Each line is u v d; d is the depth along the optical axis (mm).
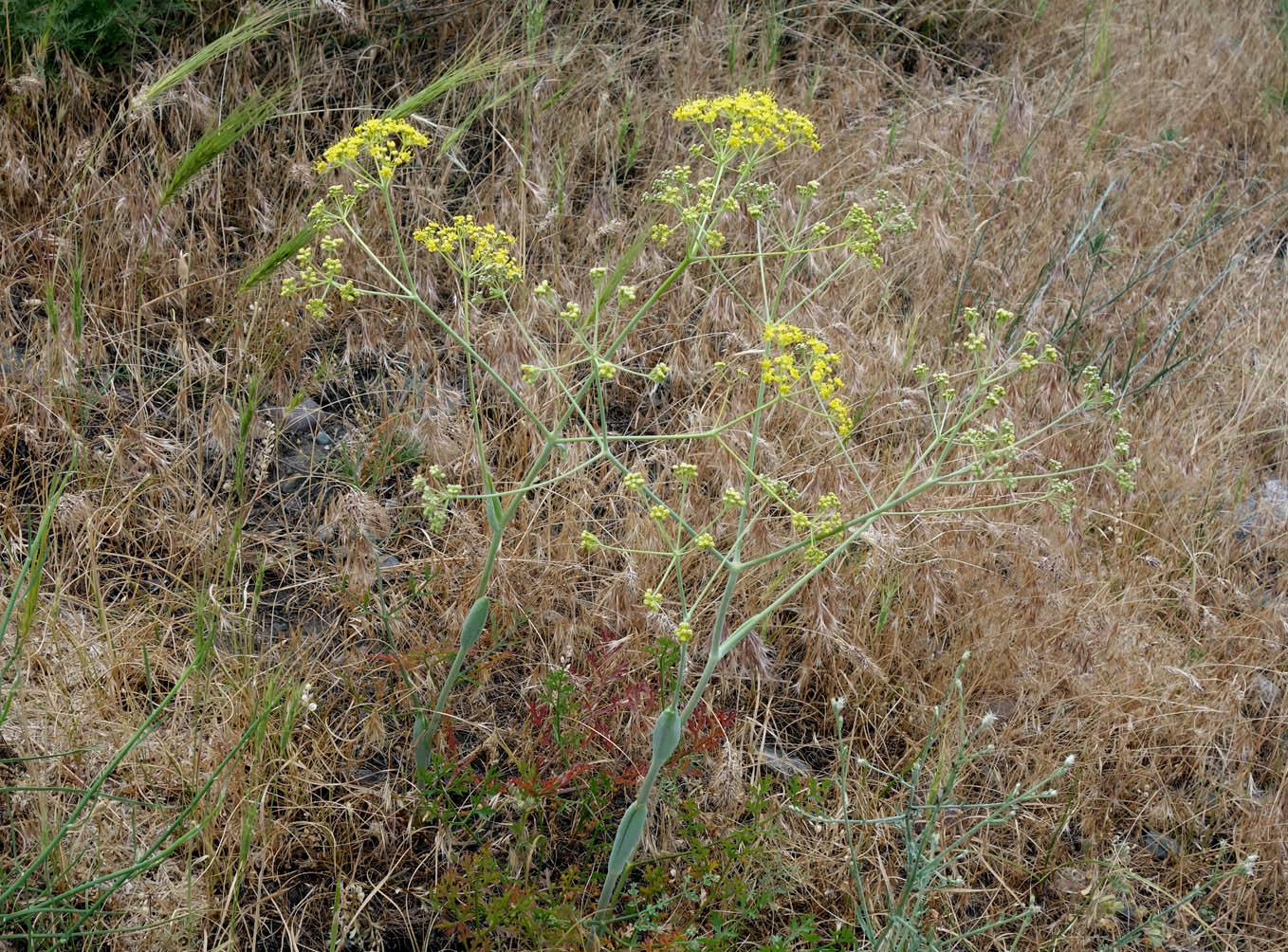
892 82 5289
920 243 4098
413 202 3990
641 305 3906
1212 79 5926
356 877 2494
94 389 3375
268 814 2465
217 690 2670
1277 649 3318
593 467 3457
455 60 4453
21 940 2170
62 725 2480
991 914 2684
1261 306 4562
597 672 2686
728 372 3580
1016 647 3059
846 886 2592
